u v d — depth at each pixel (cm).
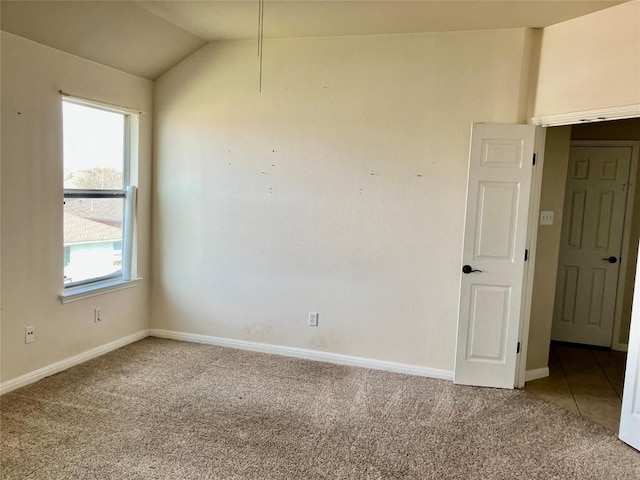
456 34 350
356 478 238
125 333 426
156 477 232
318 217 395
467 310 356
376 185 378
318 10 320
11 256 316
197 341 441
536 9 298
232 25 362
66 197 364
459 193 360
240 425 287
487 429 293
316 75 385
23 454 248
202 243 430
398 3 300
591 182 470
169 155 433
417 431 287
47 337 347
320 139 389
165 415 296
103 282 406
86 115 377
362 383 358
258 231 412
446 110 357
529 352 381
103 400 313
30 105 320
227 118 412
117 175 414
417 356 380
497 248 348
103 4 318
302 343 409
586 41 304
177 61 417
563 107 319
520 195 342
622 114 287
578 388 367
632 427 277
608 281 473
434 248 369
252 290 419
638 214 457
